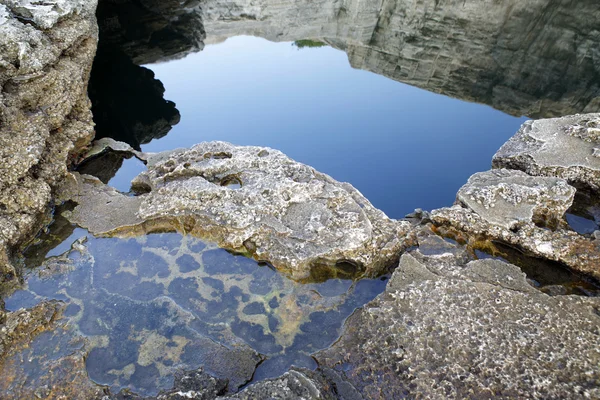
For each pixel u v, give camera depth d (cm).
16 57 252
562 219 232
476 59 525
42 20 273
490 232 224
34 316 194
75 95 284
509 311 182
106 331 193
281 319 199
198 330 195
